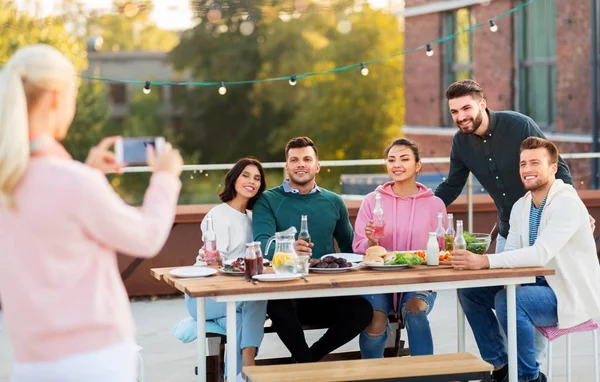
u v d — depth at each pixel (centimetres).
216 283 326
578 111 1027
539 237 357
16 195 192
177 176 211
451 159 439
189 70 3148
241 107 3034
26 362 194
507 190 418
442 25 1284
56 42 2066
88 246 195
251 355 361
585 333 516
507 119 411
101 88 2634
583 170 1023
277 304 369
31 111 197
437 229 384
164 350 491
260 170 403
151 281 634
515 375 351
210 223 383
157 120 3438
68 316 192
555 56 1076
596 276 363
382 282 327
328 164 647
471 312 390
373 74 2991
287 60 2941
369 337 383
